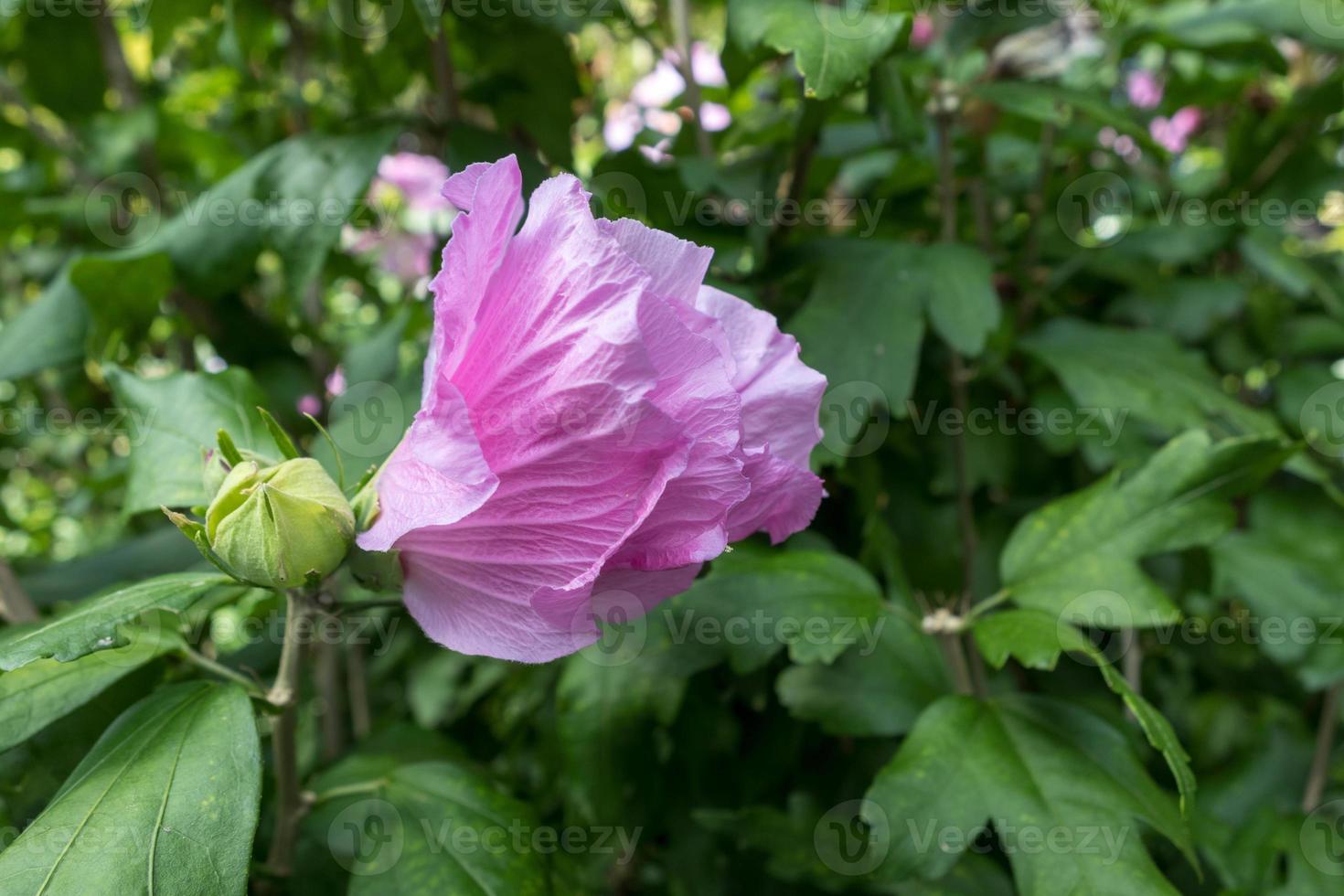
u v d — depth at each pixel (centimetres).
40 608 34
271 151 31
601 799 27
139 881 20
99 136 39
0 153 52
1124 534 27
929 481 34
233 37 34
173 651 24
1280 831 31
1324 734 34
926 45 44
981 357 33
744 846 29
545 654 21
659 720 27
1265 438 27
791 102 36
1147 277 39
